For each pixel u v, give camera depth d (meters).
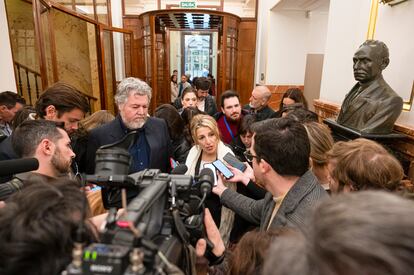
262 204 1.09
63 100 1.30
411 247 0.27
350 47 2.80
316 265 0.33
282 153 0.85
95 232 0.49
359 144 0.91
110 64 5.33
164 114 1.93
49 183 0.52
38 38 2.57
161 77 6.05
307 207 0.80
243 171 1.37
